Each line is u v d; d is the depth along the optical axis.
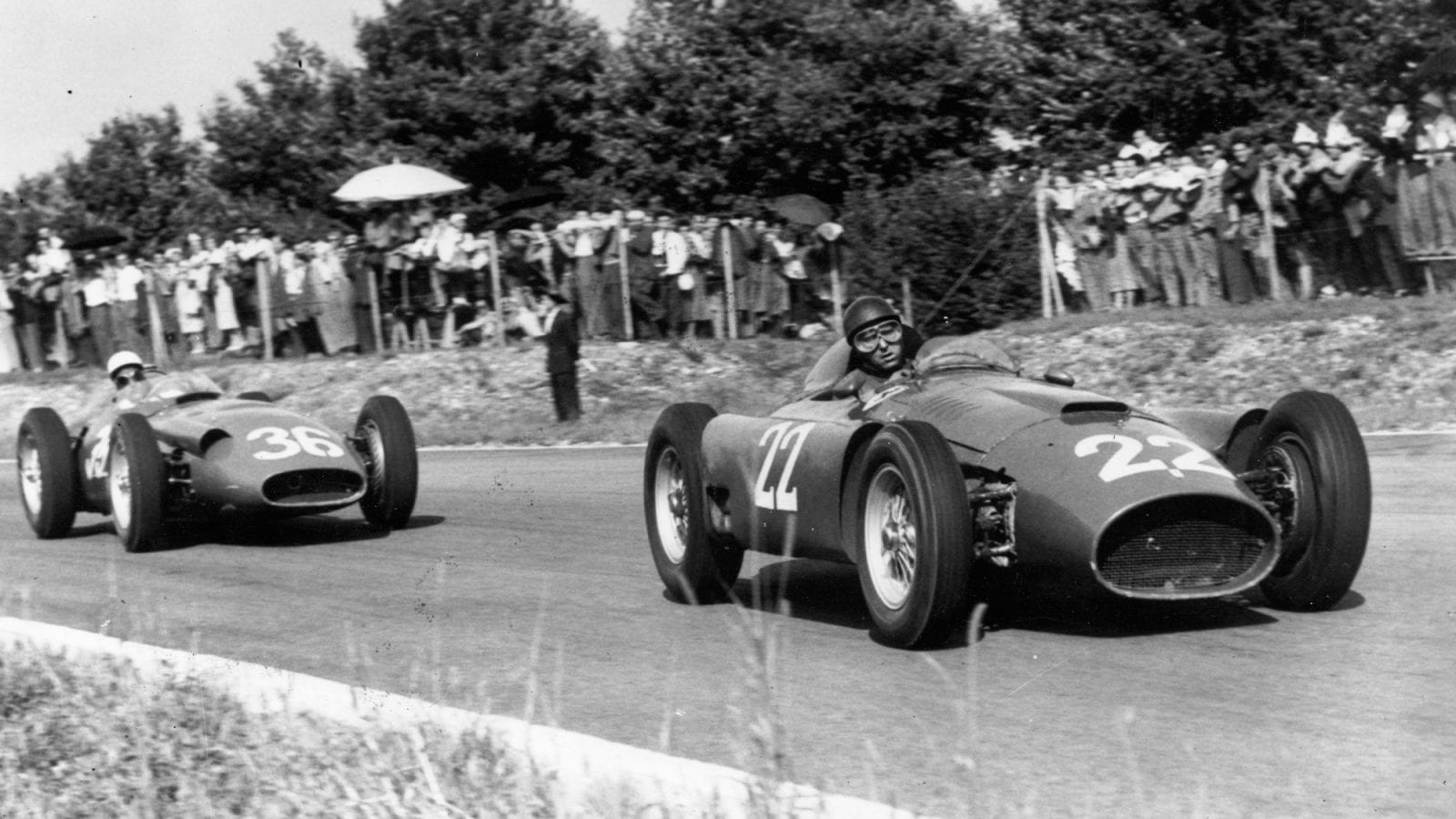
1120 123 20.92
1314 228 14.98
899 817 3.07
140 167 33.00
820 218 17.30
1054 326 15.72
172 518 9.11
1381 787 3.43
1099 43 21.02
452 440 15.55
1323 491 5.18
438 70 28.77
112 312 19.86
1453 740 3.77
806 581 6.80
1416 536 6.95
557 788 3.42
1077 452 5.11
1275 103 18.67
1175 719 4.08
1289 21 18.64
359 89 28.97
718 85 23.02
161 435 8.85
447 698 4.77
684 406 6.56
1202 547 5.00
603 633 5.76
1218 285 15.52
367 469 9.21
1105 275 16.16
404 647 5.68
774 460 5.85
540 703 4.66
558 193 20.12
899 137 21.09
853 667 4.91
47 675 4.96
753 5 23.39
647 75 23.91
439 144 28.11
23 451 9.95
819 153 21.61
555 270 18.39
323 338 19.11
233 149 31.02
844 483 5.44
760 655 3.38
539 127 28.70
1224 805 3.35
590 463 12.61
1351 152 14.58
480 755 3.64
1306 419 5.27
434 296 19.06
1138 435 5.20
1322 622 5.21
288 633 6.05
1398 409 11.82
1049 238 16.38
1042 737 3.97
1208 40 19.39
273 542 8.92
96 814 3.59
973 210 16.83
